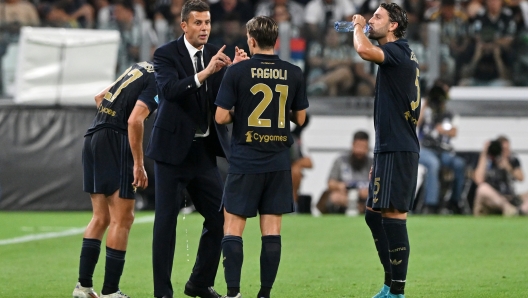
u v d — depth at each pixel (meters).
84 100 51.53
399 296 22.03
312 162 54.44
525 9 58.69
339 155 52.44
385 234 23.02
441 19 55.94
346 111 55.09
